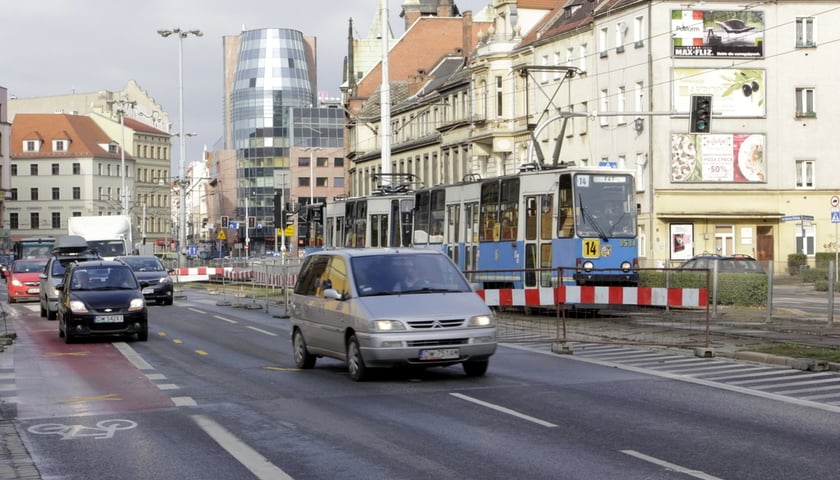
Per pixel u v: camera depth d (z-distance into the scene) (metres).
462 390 15.20
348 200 48.59
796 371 17.47
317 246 54.28
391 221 44.16
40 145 152.38
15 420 13.17
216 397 15.00
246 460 10.38
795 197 62.47
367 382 16.41
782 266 36.28
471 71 77.56
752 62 62.03
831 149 62.94
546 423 12.20
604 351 21.25
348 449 10.81
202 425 12.55
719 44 61.66
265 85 165.62
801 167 62.88
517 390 15.12
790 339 22.56
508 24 75.62
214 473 9.83
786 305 32.53
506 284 26.16
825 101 62.94
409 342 15.92
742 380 16.25
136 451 11.01
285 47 167.12
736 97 61.84
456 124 79.88
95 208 151.25
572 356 20.31
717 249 61.91
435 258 17.53
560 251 31.91
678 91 61.31
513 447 10.75
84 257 37.12
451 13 110.88
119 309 25.12
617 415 12.75
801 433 11.39
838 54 62.88
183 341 25.44
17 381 17.39
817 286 32.78
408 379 16.69
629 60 63.22
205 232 181.50
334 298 17.14
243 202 163.12
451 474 9.52
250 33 168.12
